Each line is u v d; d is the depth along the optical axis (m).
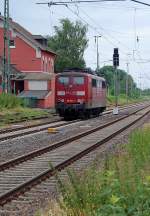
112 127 42.25
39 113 61.06
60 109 54.94
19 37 94.38
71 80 54.69
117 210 9.07
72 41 146.62
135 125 44.34
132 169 13.26
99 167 18.97
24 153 25.03
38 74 90.00
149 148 20.94
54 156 23.94
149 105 122.56
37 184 16.78
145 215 9.20
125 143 28.66
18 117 52.34
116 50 60.88
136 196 9.82
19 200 14.35
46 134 35.84
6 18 60.09
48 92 83.31
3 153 24.98
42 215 12.17
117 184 10.62
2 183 17.06
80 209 10.45
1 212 12.88
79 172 18.67
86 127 42.56
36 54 94.25
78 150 26.30
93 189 11.34
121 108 94.81
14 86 88.12
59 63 142.88
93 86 57.56
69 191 11.44
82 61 146.12
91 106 56.50
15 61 94.69
